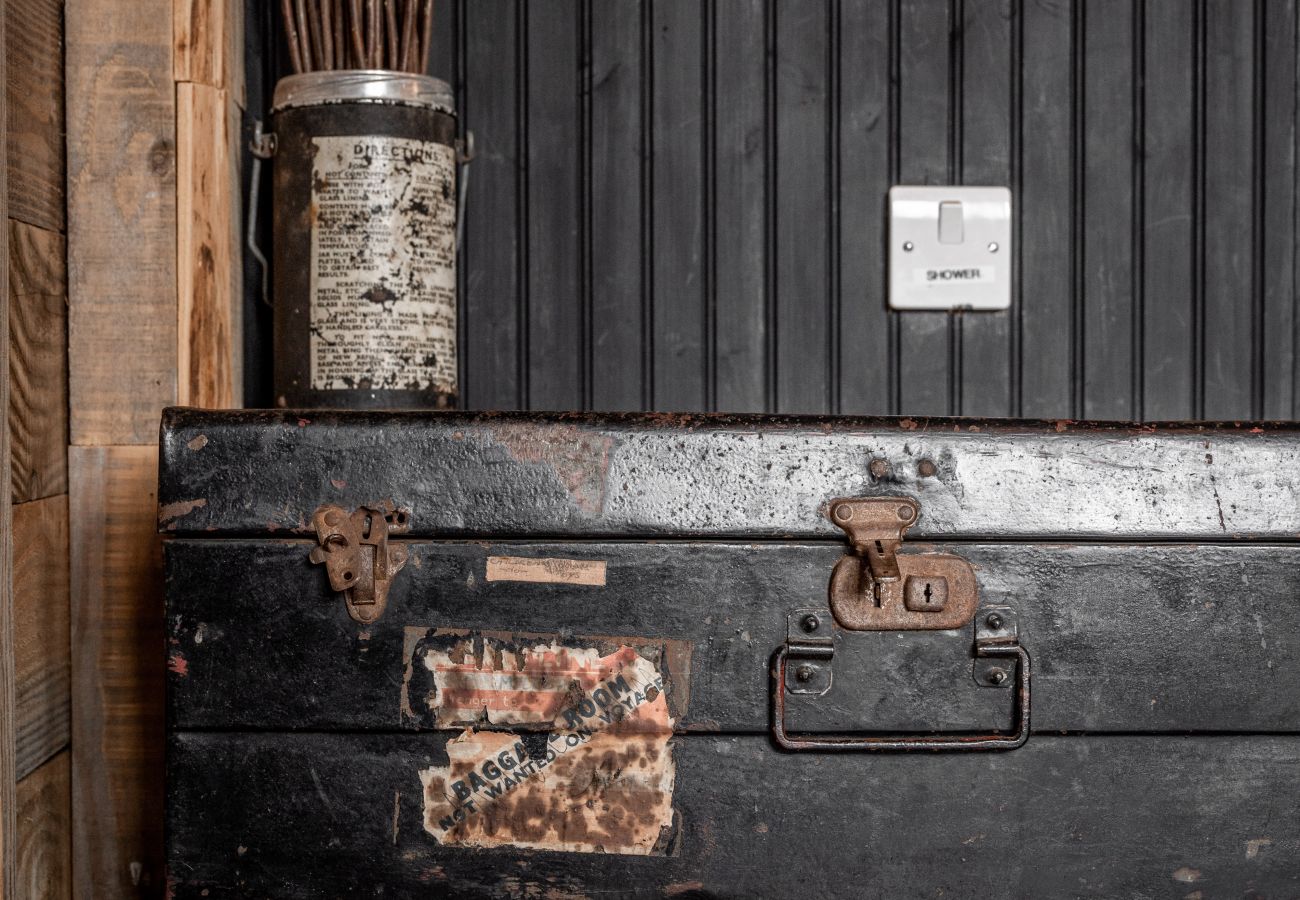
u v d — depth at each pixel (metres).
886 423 0.82
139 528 0.98
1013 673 0.81
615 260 1.18
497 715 0.80
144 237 0.98
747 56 1.18
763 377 1.18
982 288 1.18
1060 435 0.82
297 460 0.80
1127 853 0.81
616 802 0.80
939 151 1.19
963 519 0.81
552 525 0.80
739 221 1.18
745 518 0.81
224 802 0.79
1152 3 1.19
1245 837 0.82
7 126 0.86
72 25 0.98
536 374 1.18
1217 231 1.19
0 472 0.81
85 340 0.98
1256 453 0.82
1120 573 0.81
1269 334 1.19
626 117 1.18
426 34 1.05
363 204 0.99
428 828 0.80
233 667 0.79
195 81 0.99
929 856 0.81
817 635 0.81
